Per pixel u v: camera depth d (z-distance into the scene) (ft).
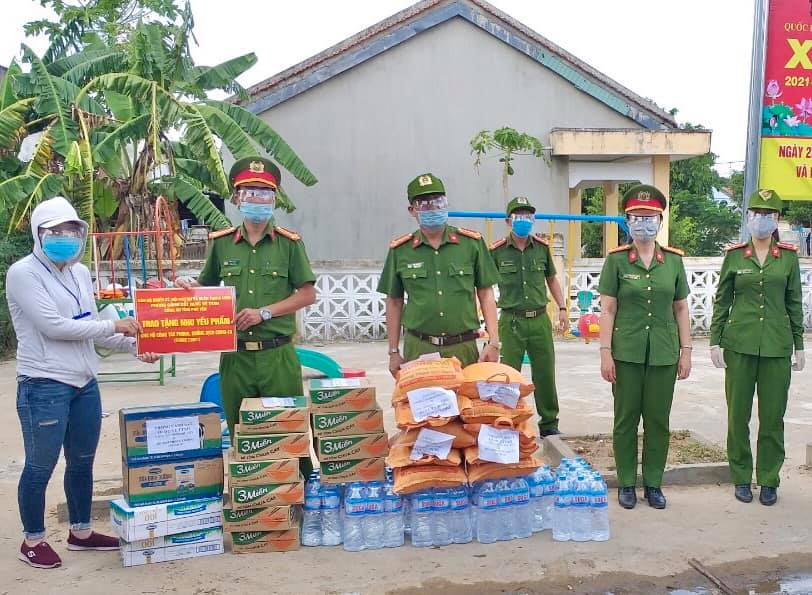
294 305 13.70
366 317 39.42
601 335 14.79
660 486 15.29
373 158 41.32
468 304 14.34
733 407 15.21
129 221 39.32
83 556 12.80
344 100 40.98
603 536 13.26
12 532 13.89
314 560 12.56
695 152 40.42
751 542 13.08
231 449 14.08
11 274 11.67
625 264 14.62
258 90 40.29
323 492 13.24
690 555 12.59
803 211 90.12
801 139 19.57
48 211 11.70
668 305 14.48
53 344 11.96
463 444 13.08
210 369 32.01
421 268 14.24
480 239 14.56
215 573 12.07
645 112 42.06
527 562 12.39
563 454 17.43
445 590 11.43
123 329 12.25
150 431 12.48
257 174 13.29
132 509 12.25
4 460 18.72
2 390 27.81
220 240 13.93
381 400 24.64
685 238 76.79
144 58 33.96
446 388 12.75
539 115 41.63
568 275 39.70
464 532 13.23
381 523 13.02
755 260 14.97
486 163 41.63
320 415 13.12
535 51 41.11
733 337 15.10
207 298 12.71
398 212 41.60
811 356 33.24
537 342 19.88
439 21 40.63
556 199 41.91
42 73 33.30
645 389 14.71
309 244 41.39
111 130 37.27
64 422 12.10
